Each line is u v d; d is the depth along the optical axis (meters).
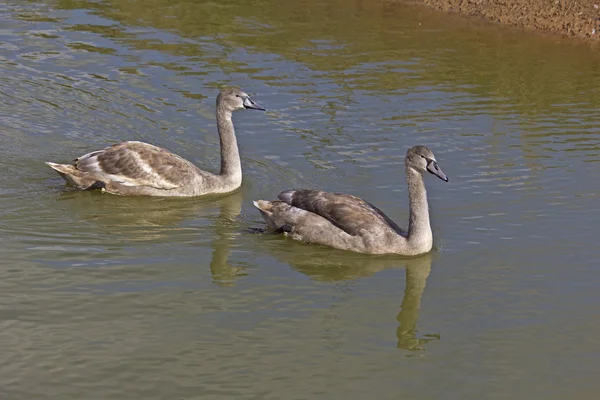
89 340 12.66
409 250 15.47
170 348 12.54
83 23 27.19
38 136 19.67
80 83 22.66
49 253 15.02
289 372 12.09
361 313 13.66
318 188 17.75
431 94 22.67
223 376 11.95
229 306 13.70
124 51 24.91
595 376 12.20
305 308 13.74
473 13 28.23
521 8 28.00
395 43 26.08
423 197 15.39
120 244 15.50
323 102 21.94
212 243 15.77
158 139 19.86
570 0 27.88
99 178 17.44
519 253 15.48
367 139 19.98
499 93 22.89
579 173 18.52
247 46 25.59
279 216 16.19
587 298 14.10
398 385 11.90
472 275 14.83
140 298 13.79
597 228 16.28
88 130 20.12
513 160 19.09
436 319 13.55
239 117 21.06
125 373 11.96
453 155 19.27
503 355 12.64
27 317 13.14
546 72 24.28
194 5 29.09
